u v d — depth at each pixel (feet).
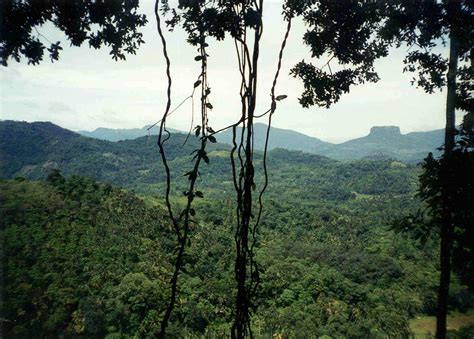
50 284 103.14
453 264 8.36
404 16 7.80
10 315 83.25
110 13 7.61
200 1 6.22
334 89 9.02
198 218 166.40
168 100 6.15
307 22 8.43
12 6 7.08
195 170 5.98
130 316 96.89
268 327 104.58
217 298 100.99
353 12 7.95
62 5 7.39
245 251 6.31
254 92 6.15
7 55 7.32
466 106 8.19
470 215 7.57
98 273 111.65
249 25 6.00
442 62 8.59
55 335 93.35
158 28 6.08
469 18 7.47
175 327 92.22
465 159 7.56
